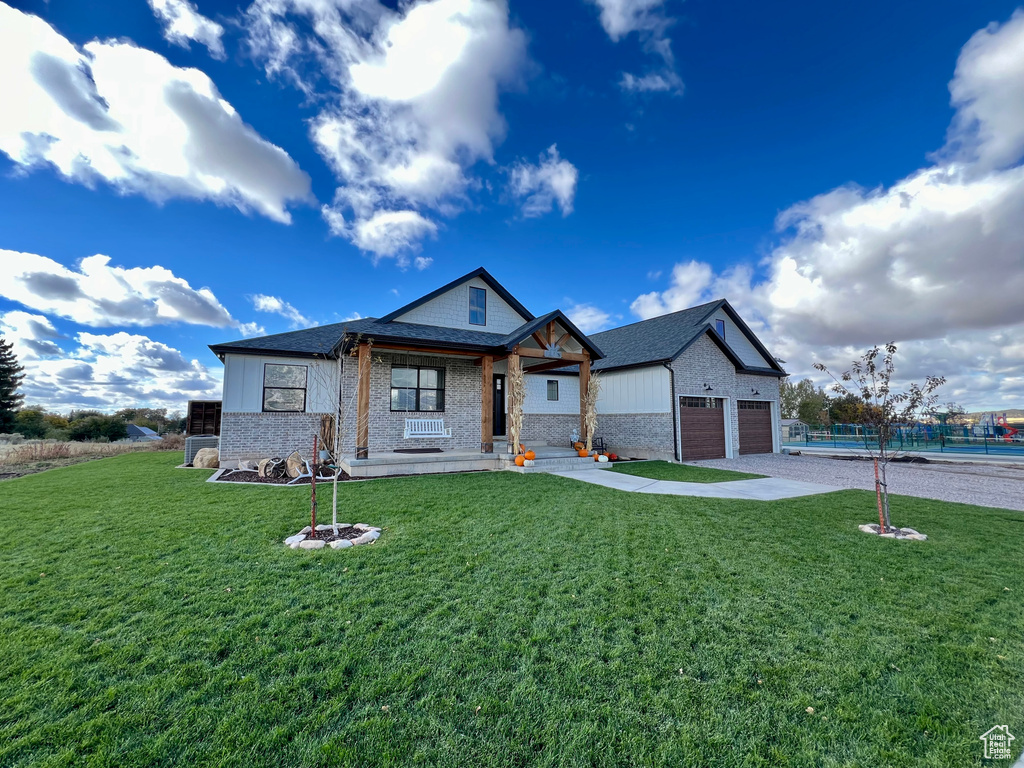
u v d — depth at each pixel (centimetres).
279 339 1359
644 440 1633
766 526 613
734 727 222
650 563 460
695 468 1310
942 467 1426
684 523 624
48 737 207
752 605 362
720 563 462
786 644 303
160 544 505
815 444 2394
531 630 317
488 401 1242
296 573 421
